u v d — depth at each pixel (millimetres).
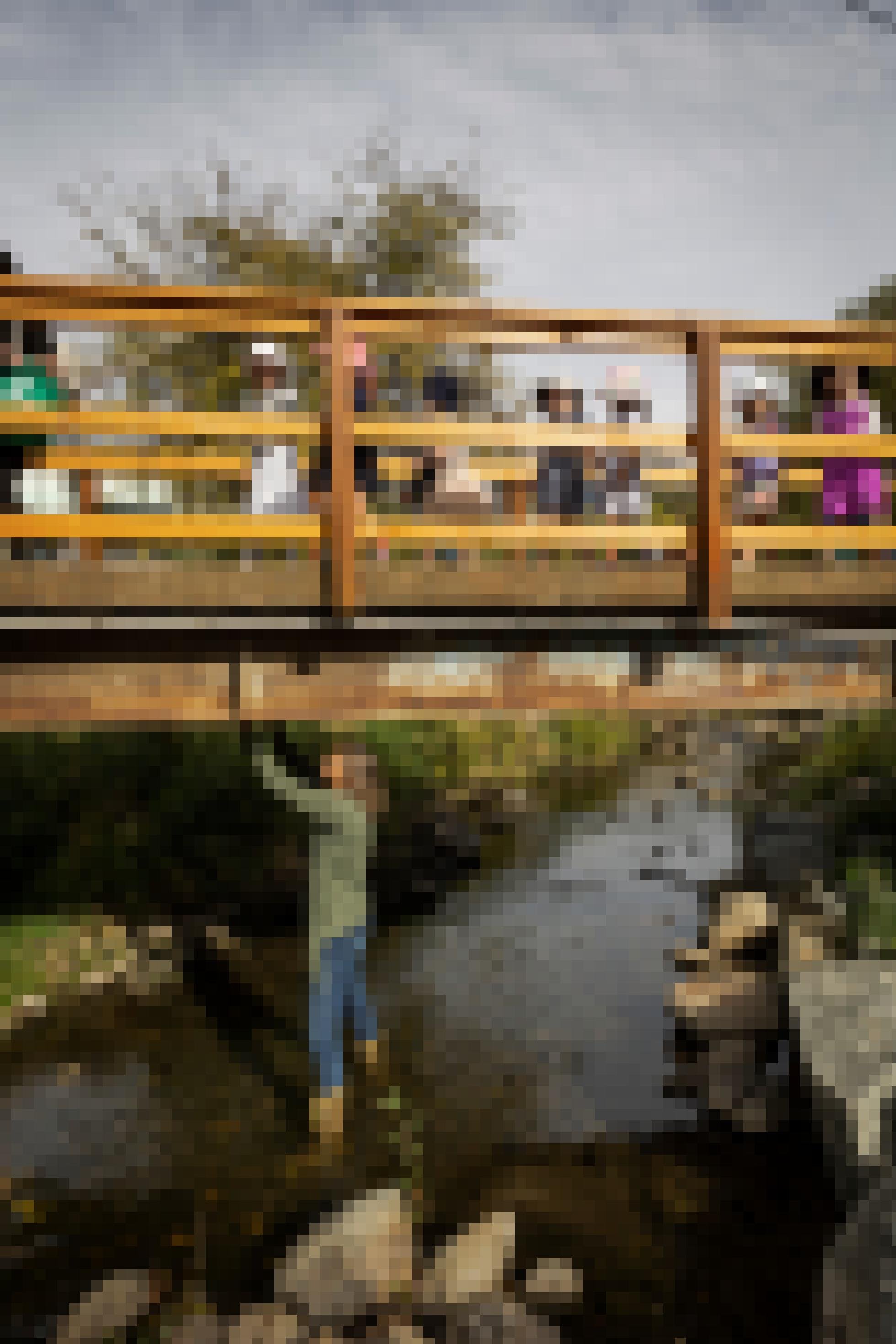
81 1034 5199
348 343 3889
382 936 7062
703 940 5652
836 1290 3277
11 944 5988
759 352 4035
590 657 4023
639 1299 3318
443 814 9086
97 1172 3973
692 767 13539
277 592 3869
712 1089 4488
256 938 6715
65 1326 3176
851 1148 3658
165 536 3895
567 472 4391
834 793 7566
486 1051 5039
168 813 7648
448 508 4406
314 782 4305
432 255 14461
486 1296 3307
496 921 7398
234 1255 3504
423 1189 3875
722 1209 3740
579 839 10289
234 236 14195
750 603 3998
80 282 3766
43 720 3822
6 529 3816
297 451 4098
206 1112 4430
